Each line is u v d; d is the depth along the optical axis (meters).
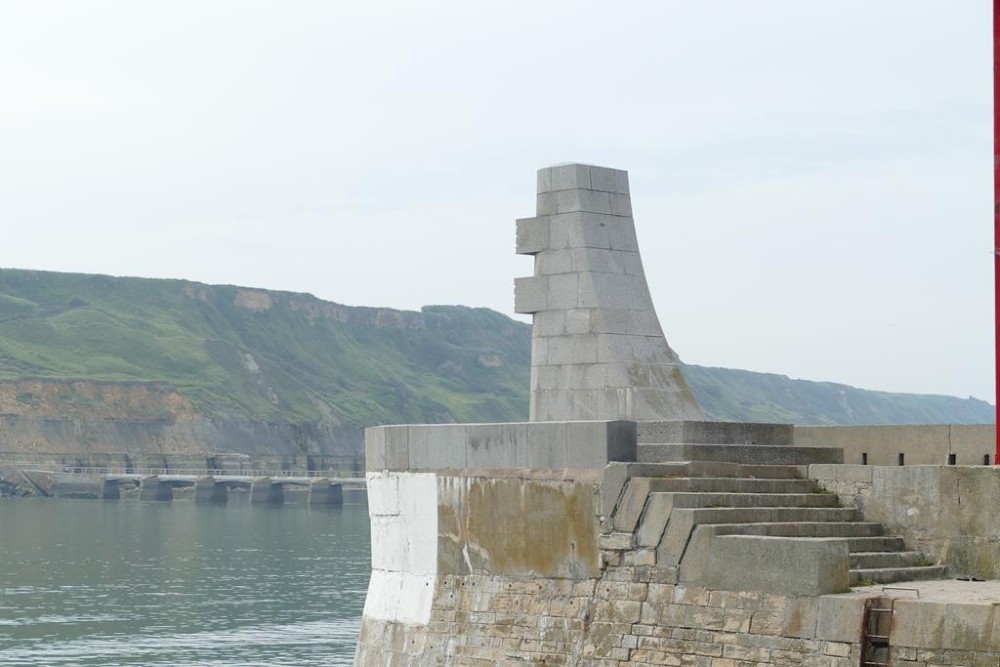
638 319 23.98
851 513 21.48
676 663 18.61
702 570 18.53
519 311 24.62
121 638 63.28
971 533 20.47
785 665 17.45
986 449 24.00
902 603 16.69
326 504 178.12
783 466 22.02
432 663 21.89
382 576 23.44
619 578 19.55
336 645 61.34
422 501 22.58
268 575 89.44
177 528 132.50
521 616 20.73
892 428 25.20
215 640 62.66
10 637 63.47
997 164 20.53
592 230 24.00
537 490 20.78
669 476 20.11
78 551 106.62
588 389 23.62
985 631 15.98
